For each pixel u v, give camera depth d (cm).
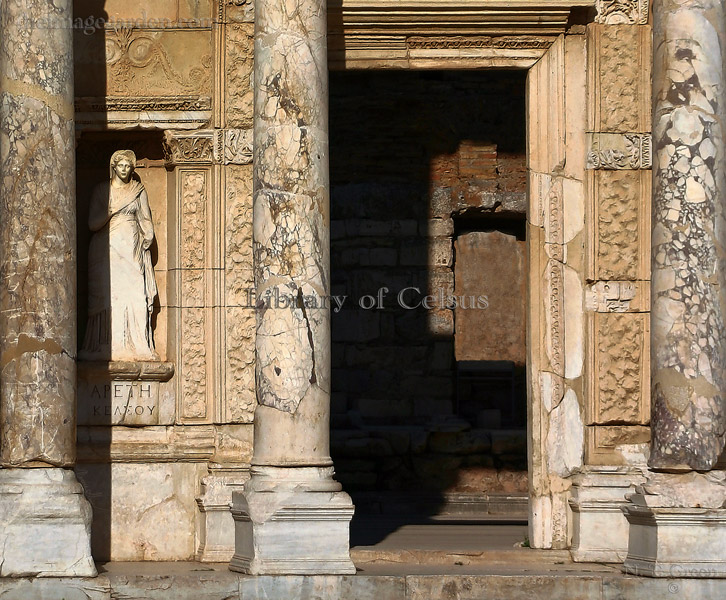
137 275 2388
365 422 3419
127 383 2369
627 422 2375
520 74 3488
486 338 3475
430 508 3064
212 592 2084
